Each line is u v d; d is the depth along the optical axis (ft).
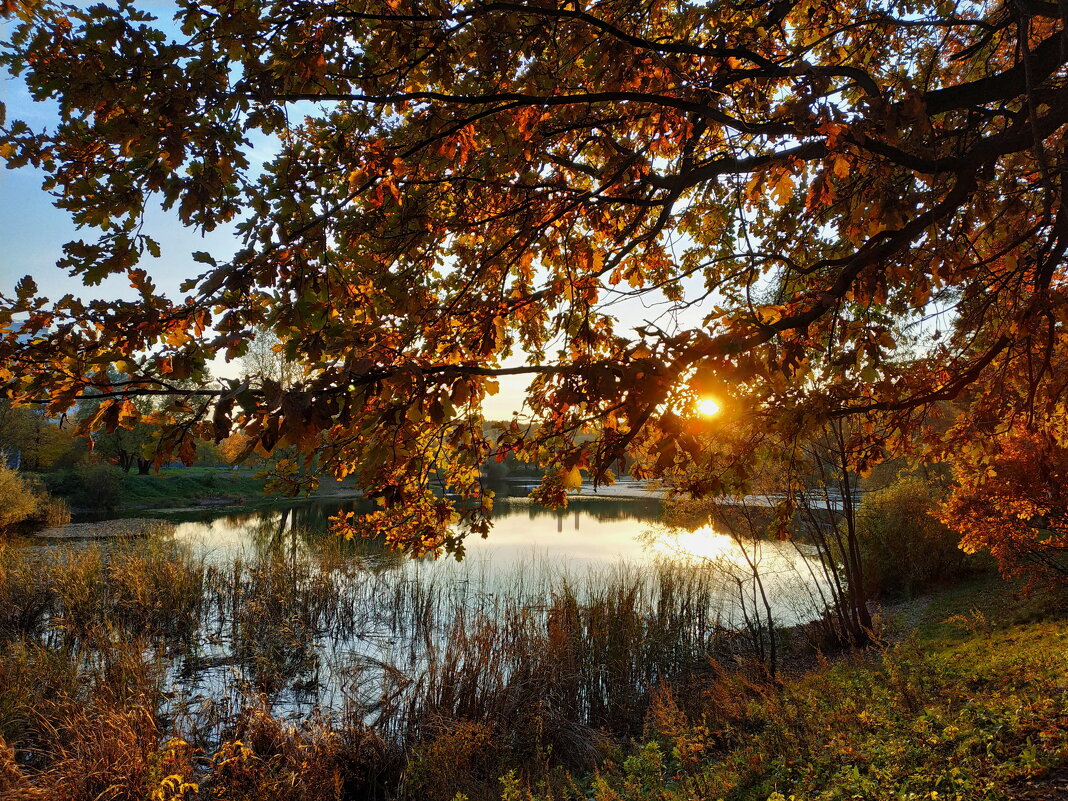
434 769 20.31
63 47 6.47
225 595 40.78
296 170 8.28
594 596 35.27
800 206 13.29
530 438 10.17
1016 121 9.38
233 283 6.98
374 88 8.73
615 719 26.18
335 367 5.82
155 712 23.36
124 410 5.70
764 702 20.47
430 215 11.73
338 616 38.19
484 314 10.75
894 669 19.51
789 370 7.95
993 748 14.03
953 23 10.05
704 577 40.34
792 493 13.29
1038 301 10.22
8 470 83.92
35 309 6.07
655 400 6.02
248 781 20.16
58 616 35.12
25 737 20.97
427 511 11.70
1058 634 24.21
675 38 11.64
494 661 25.67
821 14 12.78
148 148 6.36
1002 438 16.92
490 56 9.66
